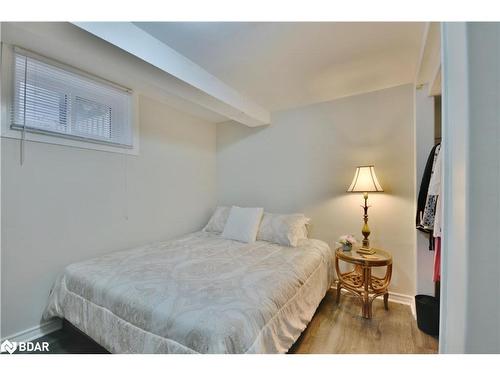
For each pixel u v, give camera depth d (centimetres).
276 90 247
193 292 128
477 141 45
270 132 313
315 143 281
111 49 142
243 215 271
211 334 97
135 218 245
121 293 131
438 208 157
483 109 45
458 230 51
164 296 124
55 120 184
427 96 203
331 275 249
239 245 237
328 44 168
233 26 149
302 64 196
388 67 200
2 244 160
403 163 233
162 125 277
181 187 301
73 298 154
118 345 124
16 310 165
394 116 238
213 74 213
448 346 59
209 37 160
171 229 287
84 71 201
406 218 230
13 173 164
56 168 185
